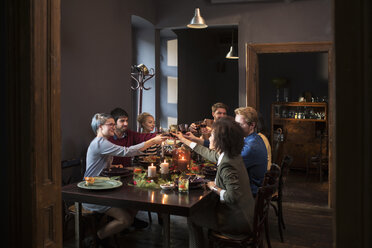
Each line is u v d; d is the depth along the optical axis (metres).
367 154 1.08
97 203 2.50
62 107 3.55
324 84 7.54
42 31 1.57
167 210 2.29
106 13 4.21
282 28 4.81
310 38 4.74
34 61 1.51
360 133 1.08
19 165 1.52
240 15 4.95
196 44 7.43
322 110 7.26
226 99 8.71
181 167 3.13
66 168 3.61
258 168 2.87
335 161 1.11
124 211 2.88
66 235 3.48
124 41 4.62
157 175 2.99
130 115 4.82
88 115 3.95
